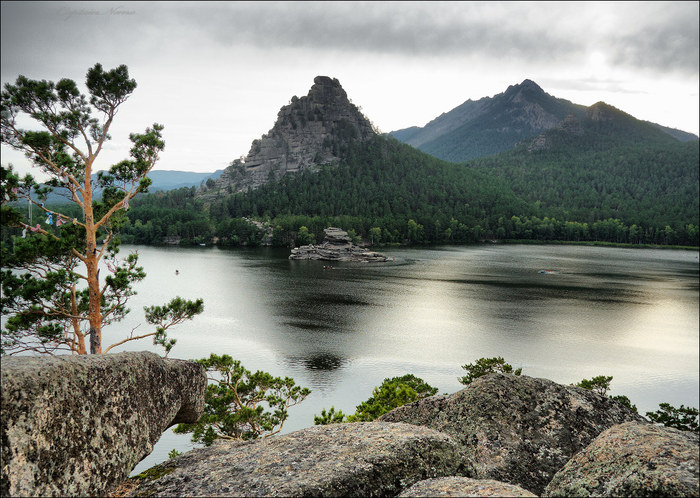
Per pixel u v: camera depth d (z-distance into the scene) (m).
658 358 64.69
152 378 7.71
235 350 63.91
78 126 21.91
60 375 6.11
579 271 157.88
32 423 5.58
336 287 117.94
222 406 23.00
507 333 76.56
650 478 5.59
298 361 59.78
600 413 10.05
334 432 7.77
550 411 9.90
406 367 58.56
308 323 80.19
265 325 78.12
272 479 6.27
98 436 6.37
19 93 20.41
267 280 127.81
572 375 57.47
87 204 22.30
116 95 22.50
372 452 6.84
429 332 76.06
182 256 186.62
